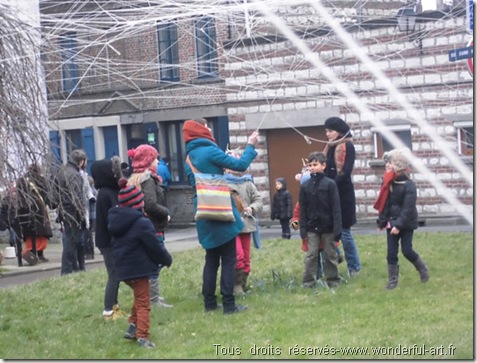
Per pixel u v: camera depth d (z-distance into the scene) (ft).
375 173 58.85
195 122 28.40
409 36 54.03
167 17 38.14
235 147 66.54
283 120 62.95
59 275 42.32
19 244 46.42
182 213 74.13
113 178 28.27
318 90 57.41
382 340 23.30
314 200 30.71
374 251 37.96
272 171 65.72
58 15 38.29
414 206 29.81
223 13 45.21
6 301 33.14
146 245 24.76
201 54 67.82
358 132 58.44
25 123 28.09
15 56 28.40
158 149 72.84
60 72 43.42
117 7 42.98
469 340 22.71
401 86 55.16
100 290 34.19
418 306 26.94
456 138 54.39
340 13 54.49
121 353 24.41
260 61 59.26
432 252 36.55
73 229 38.70
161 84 70.33
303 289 31.09
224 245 28.09
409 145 56.18
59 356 24.54
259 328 25.84
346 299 28.89
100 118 74.28
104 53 56.95
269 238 55.52
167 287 33.63
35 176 28.40
